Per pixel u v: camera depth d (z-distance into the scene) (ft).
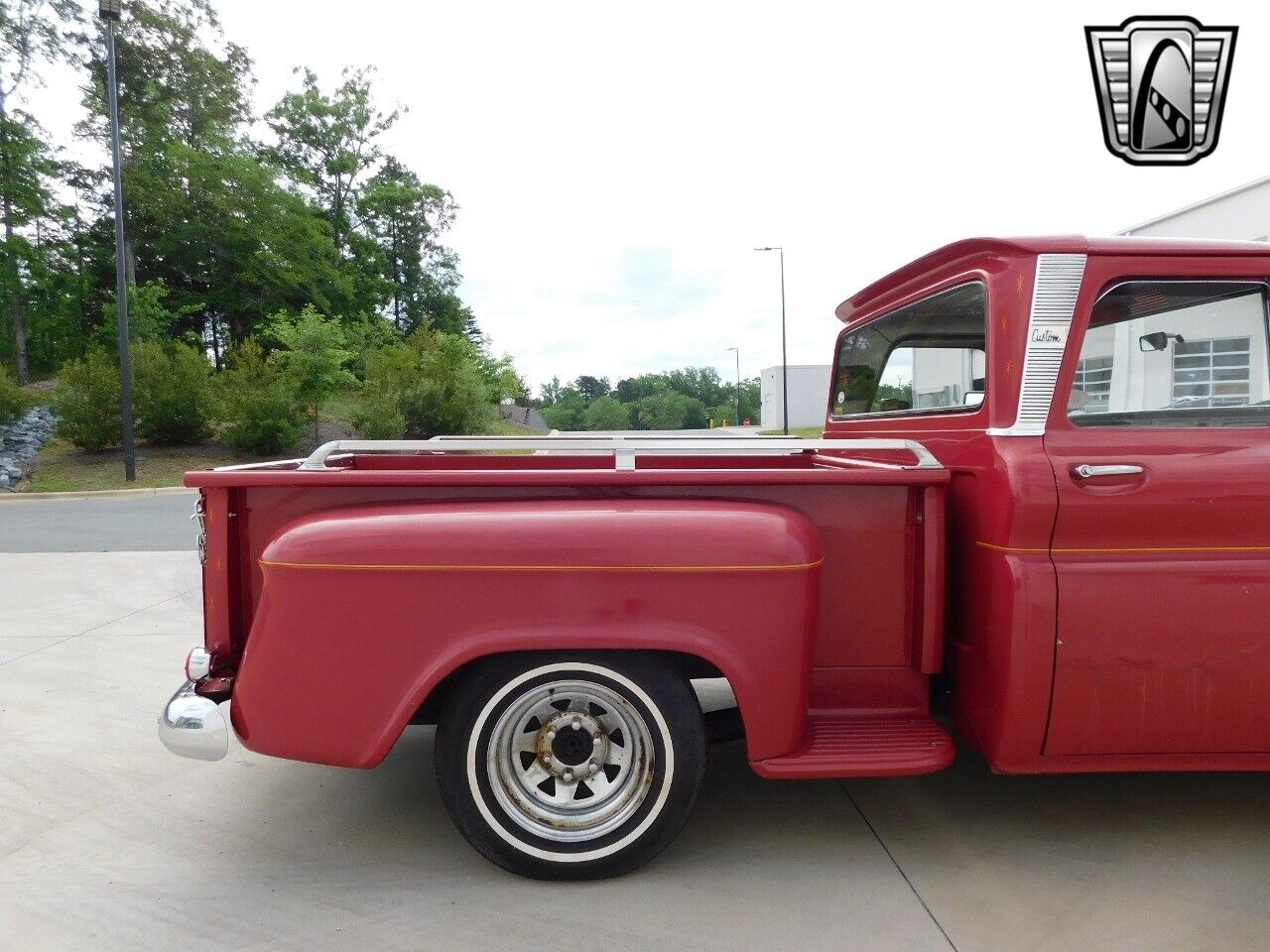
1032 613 7.52
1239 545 7.68
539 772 7.90
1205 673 7.64
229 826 9.29
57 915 7.53
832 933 7.09
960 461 8.49
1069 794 9.75
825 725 8.27
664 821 7.77
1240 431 7.84
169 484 52.70
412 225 164.04
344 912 7.52
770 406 111.45
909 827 9.00
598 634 7.30
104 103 103.91
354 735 7.45
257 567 8.11
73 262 104.73
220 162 112.06
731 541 7.28
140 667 15.26
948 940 6.97
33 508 43.68
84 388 59.06
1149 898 7.59
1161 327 7.87
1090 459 7.63
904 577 8.26
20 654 16.15
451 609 7.32
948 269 8.84
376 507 7.79
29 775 10.66
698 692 13.65
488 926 7.24
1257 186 45.32
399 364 71.72
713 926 7.21
